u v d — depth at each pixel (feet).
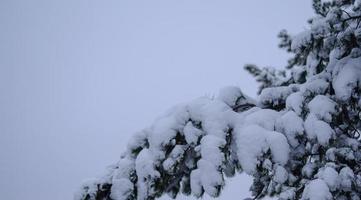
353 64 10.43
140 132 11.03
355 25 11.69
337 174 8.79
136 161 10.18
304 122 9.91
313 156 10.50
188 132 10.27
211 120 10.43
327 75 10.99
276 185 12.73
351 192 8.70
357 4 11.60
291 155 10.09
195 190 9.62
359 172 9.71
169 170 9.78
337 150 9.57
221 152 9.77
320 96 10.09
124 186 10.02
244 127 10.21
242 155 9.65
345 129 10.48
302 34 10.91
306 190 8.80
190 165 10.68
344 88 9.95
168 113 11.37
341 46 11.12
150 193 9.89
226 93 11.71
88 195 10.16
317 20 10.79
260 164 9.45
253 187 12.38
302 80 13.93
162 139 10.27
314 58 12.06
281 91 11.53
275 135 9.61
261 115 10.46
